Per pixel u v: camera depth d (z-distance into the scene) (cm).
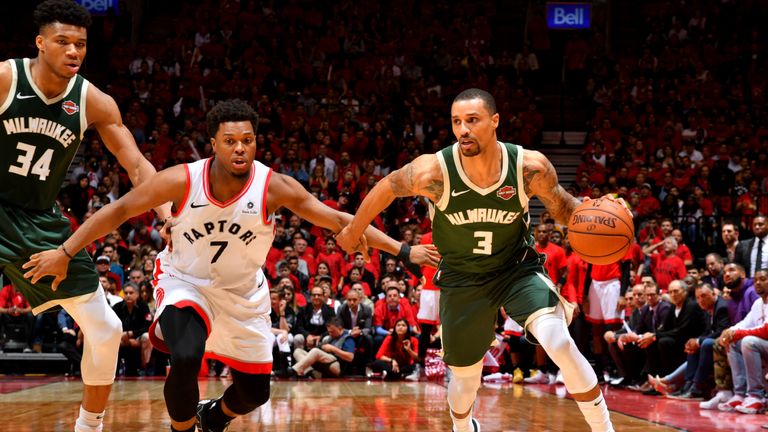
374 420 531
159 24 1936
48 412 558
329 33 1783
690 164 1367
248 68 1627
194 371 291
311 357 957
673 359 784
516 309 350
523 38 1969
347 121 1512
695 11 1862
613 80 1709
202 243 312
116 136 353
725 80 1738
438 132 1523
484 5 1956
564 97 1770
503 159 343
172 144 1409
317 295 990
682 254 1029
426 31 1828
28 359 976
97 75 1731
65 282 329
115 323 341
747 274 844
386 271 1101
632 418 577
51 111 330
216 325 321
